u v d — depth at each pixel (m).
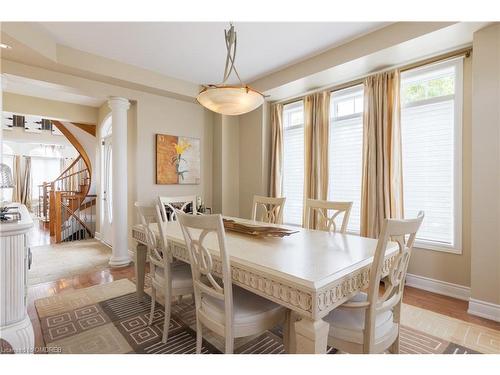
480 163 2.36
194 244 1.58
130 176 4.09
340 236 2.05
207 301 1.62
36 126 7.52
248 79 4.01
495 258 2.28
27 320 1.60
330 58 3.14
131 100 3.90
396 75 2.98
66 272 3.55
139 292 2.63
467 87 2.65
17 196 10.23
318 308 1.12
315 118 3.78
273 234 1.95
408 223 1.29
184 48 3.08
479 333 2.06
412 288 2.95
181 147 4.33
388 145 3.04
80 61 3.10
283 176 4.39
